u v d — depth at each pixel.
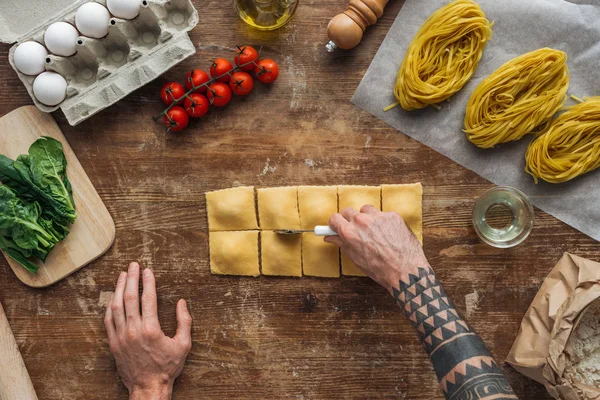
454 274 1.14
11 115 1.13
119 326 1.10
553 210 1.13
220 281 1.15
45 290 1.14
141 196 1.14
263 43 1.14
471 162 1.13
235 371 1.15
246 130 1.14
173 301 1.15
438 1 1.12
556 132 1.09
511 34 1.11
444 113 1.13
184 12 1.12
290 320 1.15
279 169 1.14
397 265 1.00
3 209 1.08
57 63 1.09
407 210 1.12
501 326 1.14
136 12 1.08
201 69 1.14
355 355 1.14
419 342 1.14
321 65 1.14
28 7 1.12
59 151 1.12
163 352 1.10
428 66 1.10
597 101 1.09
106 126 1.14
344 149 1.14
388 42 1.13
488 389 0.91
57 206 1.10
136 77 1.10
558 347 1.02
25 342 1.14
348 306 1.14
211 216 1.13
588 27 1.09
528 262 1.13
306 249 1.13
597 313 1.09
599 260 1.13
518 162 1.13
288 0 1.07
